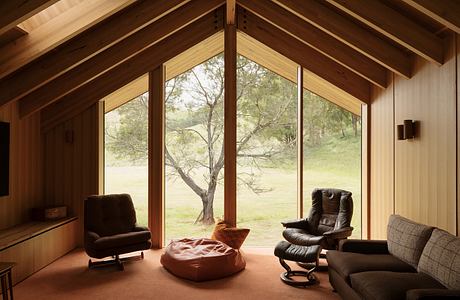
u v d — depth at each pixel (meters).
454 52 3.45
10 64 3.83
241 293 3.86
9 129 4.75
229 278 4.32
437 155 3.73
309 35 5.29
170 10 4.68
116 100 6.24
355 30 4.50
